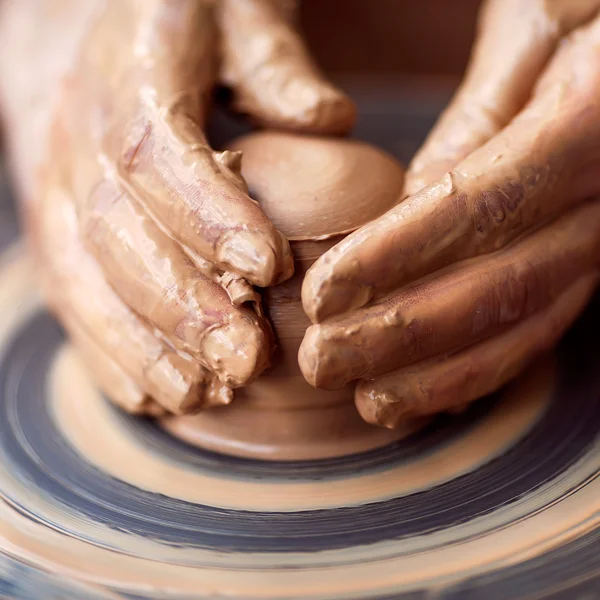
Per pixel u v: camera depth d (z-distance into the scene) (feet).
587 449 1.62
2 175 2.62
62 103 1.97
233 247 1.49
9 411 1.77
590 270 1.69
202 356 1.53
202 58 1.76
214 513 1.57
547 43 1.74
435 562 1.48
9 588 1.49
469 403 1.67
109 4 1.94
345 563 1.49
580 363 1.77
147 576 1.49
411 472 1.60
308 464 1.62
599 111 1.63
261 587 1.46
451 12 2.84
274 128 1.76
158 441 1.68
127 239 1.58
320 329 1.49
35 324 1.97
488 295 1.56
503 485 1.58
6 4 2.49
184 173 1.54
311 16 2.89
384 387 1.55
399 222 1.50
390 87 2.92
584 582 1.45
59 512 1.59
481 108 1.73
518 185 1.57
